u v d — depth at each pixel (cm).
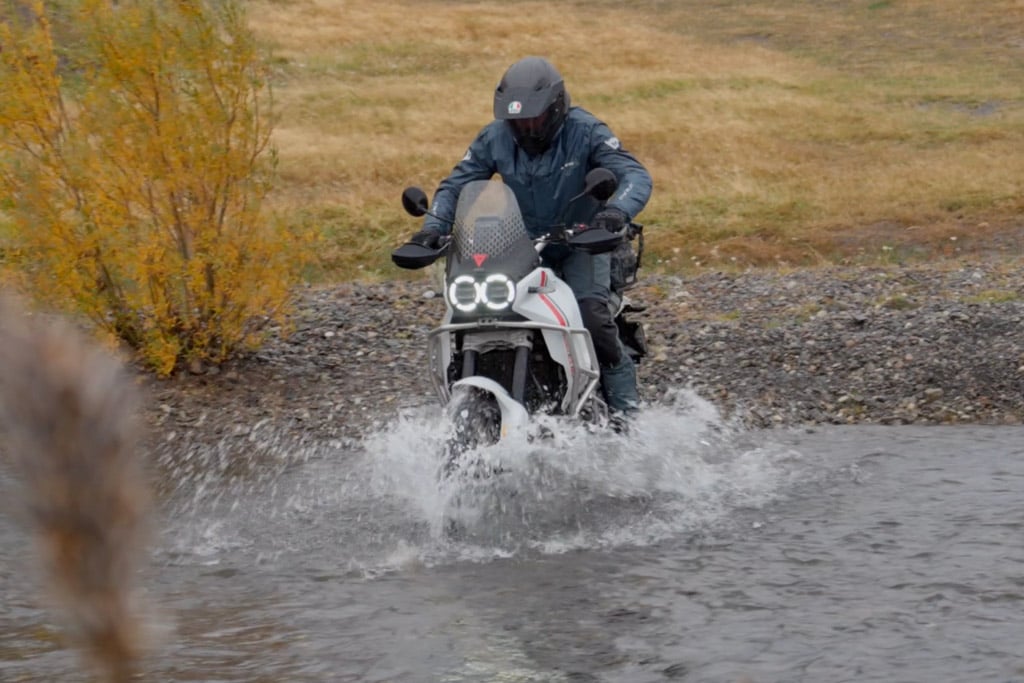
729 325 1208
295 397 1026
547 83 699
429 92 3628
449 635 486
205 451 882
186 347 1079
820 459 808
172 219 1076
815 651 454
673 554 600
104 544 42
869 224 2138
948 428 908
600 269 726
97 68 1088
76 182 1040
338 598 545
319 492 760
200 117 1070
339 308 1299
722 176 2538
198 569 601
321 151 2747
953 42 4534
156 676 436
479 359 659
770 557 588
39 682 433
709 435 889
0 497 46
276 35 4388
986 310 1176
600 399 733
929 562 567
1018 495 692
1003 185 2341
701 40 4756
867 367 1058
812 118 3244
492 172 743
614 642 473
